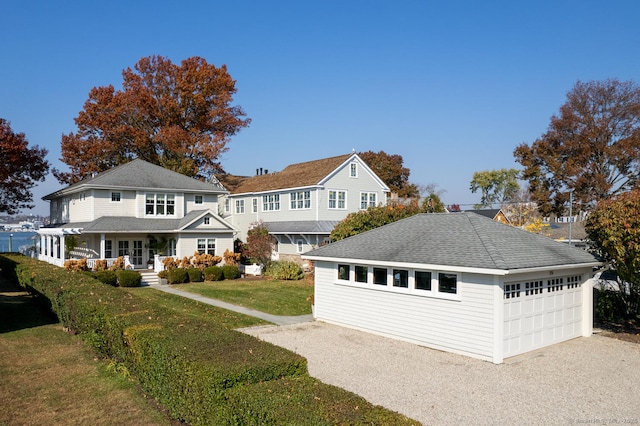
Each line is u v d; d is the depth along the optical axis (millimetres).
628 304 16594
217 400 6133
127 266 28234
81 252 31312
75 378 9734
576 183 46719
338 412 5320
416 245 14633
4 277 27594
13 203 37125
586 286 14734
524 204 48438
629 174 45625
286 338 14227
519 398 9148
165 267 28953
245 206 42562
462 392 9492
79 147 45688
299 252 35688
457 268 12289
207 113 49344
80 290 13828
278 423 5113
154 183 32500
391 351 12750
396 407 8672
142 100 45781
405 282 14094
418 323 13562
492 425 7906
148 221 31234
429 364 11492
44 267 21531
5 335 13281
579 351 12844
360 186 36750
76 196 33438
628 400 9055
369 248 15781
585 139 46062
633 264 13398
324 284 17031
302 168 39688
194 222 31094
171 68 48906
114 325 9914
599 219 14562
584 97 46688
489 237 13773
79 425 7555
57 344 12328
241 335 8297
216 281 28906
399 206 26453
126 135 45688
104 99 45844
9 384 9391
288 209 36969
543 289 13305
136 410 8102
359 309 15523
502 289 11828
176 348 7438
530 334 12836
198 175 49562
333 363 11539
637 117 44500
